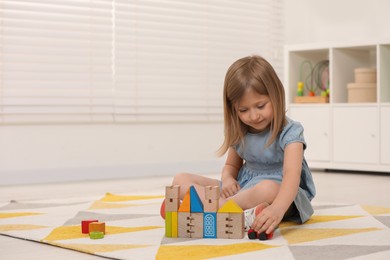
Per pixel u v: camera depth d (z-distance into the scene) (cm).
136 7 354
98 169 335
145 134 354
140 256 128
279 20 417
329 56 347
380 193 248
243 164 187
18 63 319
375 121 323
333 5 392
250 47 404
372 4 372
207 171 379
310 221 174
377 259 125
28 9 320
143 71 358
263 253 130
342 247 136
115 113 343
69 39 334
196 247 136
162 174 358
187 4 375
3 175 305
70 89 333
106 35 344
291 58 364
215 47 388
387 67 327
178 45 372
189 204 149
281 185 156
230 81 159
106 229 163
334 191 255
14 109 313
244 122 162
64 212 197
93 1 339
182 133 369
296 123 165
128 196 243
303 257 126
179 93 373
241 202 160
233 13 395
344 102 349
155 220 179
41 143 319
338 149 338
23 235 155
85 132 333
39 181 315
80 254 135
